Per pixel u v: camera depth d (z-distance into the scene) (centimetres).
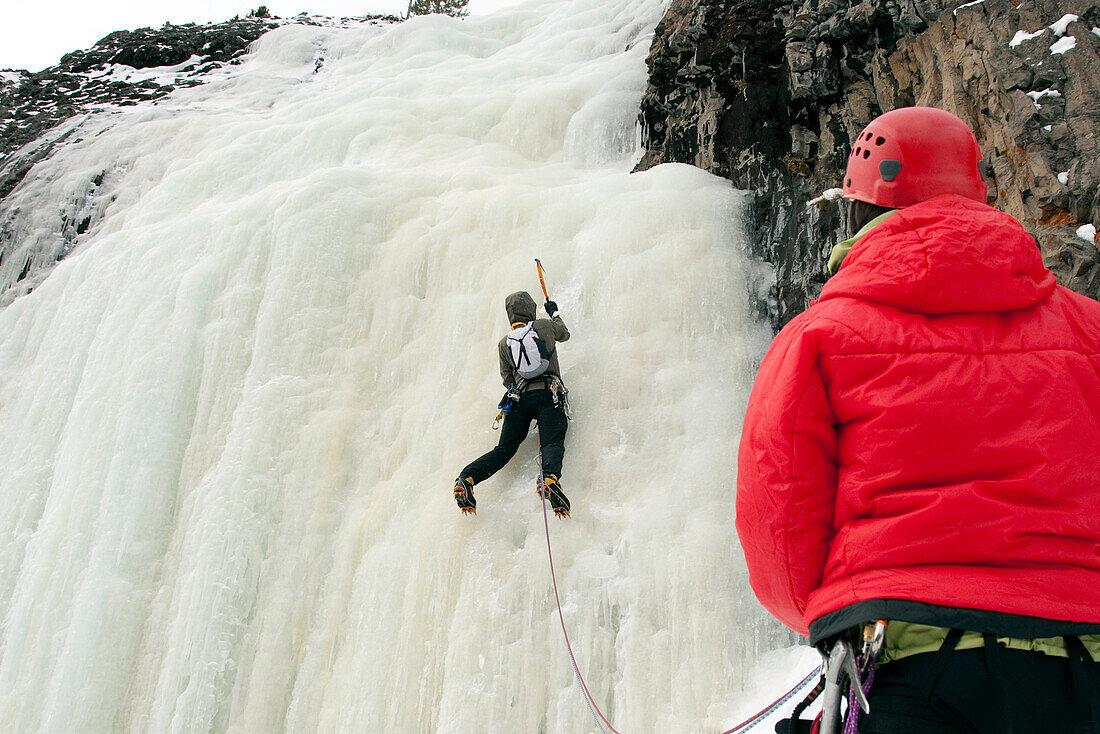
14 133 1224
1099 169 435
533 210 681
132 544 613
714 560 471
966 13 538
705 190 654
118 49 1434
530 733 458
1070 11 493
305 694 524
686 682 446
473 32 1249
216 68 1356
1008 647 145
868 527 158
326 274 688
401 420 612
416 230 704
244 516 581
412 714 490
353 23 1562
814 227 600
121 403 685
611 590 477
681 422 536
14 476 726
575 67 986
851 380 165
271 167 929
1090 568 151
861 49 635
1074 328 170
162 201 937
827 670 162
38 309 854
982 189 189
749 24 710
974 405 155
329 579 554
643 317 586
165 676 550
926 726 145
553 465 501
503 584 495
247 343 684
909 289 164
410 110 936
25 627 616
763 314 589
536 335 529
